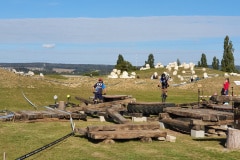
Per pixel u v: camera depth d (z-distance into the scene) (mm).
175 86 51375
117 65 97750
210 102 23359
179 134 16703
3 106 26016
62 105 23969
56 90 39469
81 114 20859
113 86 48281
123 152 12484
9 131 16172
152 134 14375
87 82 49969
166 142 14453
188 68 80125
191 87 50344
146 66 96938
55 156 11750
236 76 56406
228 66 98812
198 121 15883
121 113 21922
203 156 12156
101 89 25984
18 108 25312
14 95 32125
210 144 14273
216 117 15867
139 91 45625
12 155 11805
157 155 12156
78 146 13320
